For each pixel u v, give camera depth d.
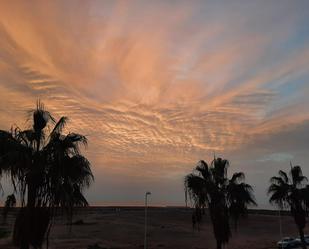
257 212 144.38
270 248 60.09
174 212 148.88
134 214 137.12
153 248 57.34
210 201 25.92
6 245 47.25
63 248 53.44
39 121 17.53
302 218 35.22
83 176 17.23
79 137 17.62
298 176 35.44
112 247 57.00
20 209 16.58
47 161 16.80
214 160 26.89
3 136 16.75
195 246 61.78
